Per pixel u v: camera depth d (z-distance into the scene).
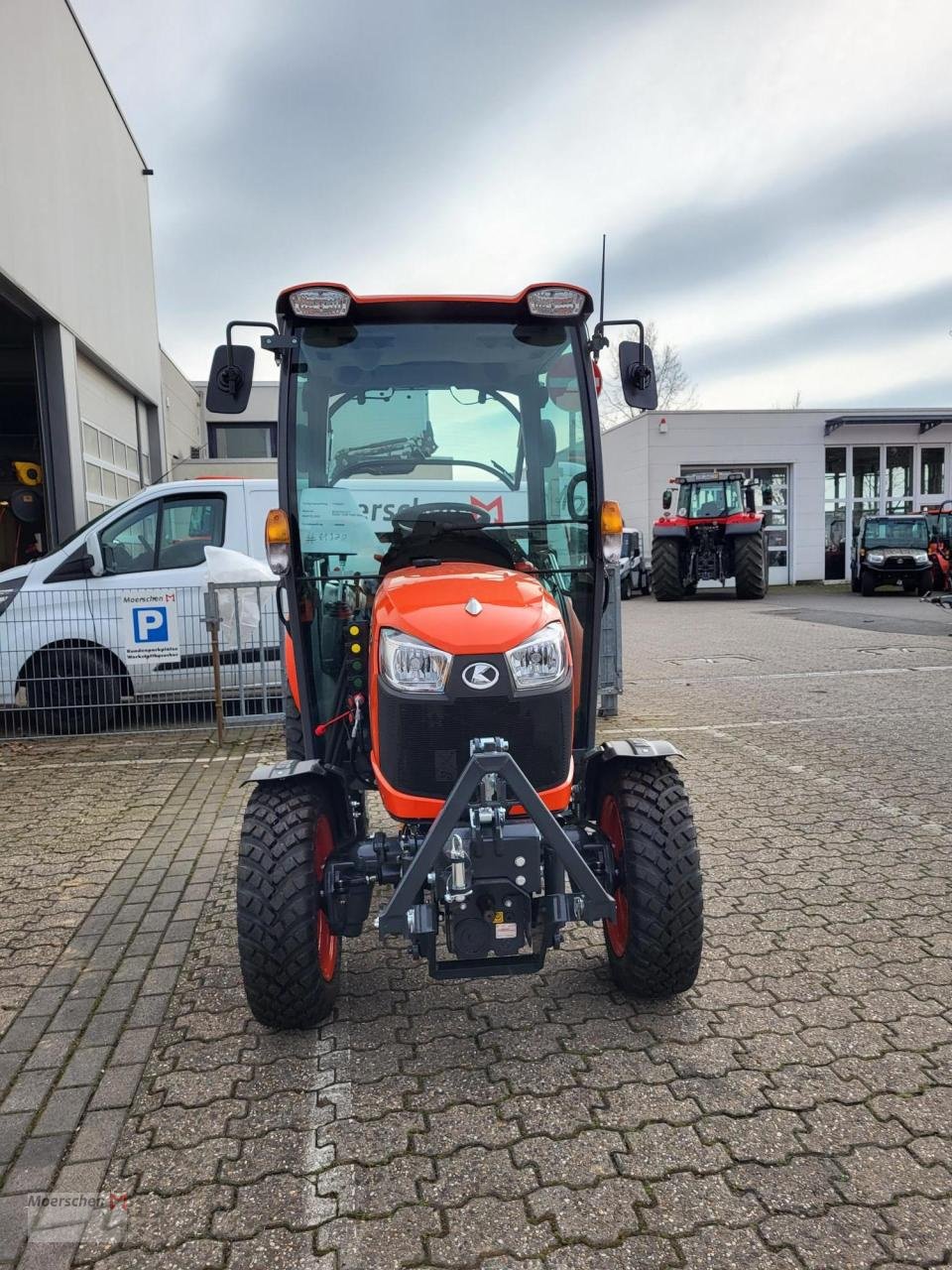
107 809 5.50
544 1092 2.61
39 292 10.52
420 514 3.40
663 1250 2.03
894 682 9.27
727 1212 2.13
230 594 7.46
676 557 19.61
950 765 6.02
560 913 2.63
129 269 14.83
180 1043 2.95
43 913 3.99
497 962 2.65
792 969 3.29
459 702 2.69
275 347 3.25
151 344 16.31
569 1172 2.28
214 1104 2.61
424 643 2.72
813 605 18.41
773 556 24.53
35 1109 2.62
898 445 24.50
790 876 4.16
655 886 2.85
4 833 5.09
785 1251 2.01
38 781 6.17
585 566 3.41
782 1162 2.29
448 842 2.56
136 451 15.65
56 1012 3.16
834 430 24.02
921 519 21.23
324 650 3.43
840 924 3.66
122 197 14.53
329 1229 2.12
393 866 2.82
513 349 3.37
